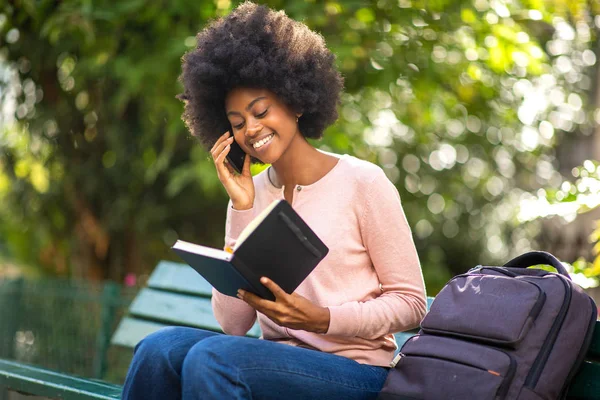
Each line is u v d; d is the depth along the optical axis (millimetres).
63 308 6844
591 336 3205
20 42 7980
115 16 6793
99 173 8633
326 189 3660
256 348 3275
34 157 8664
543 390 3066
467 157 9234
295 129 3746
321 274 3596
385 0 6961
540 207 4383
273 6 6566
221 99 3869
